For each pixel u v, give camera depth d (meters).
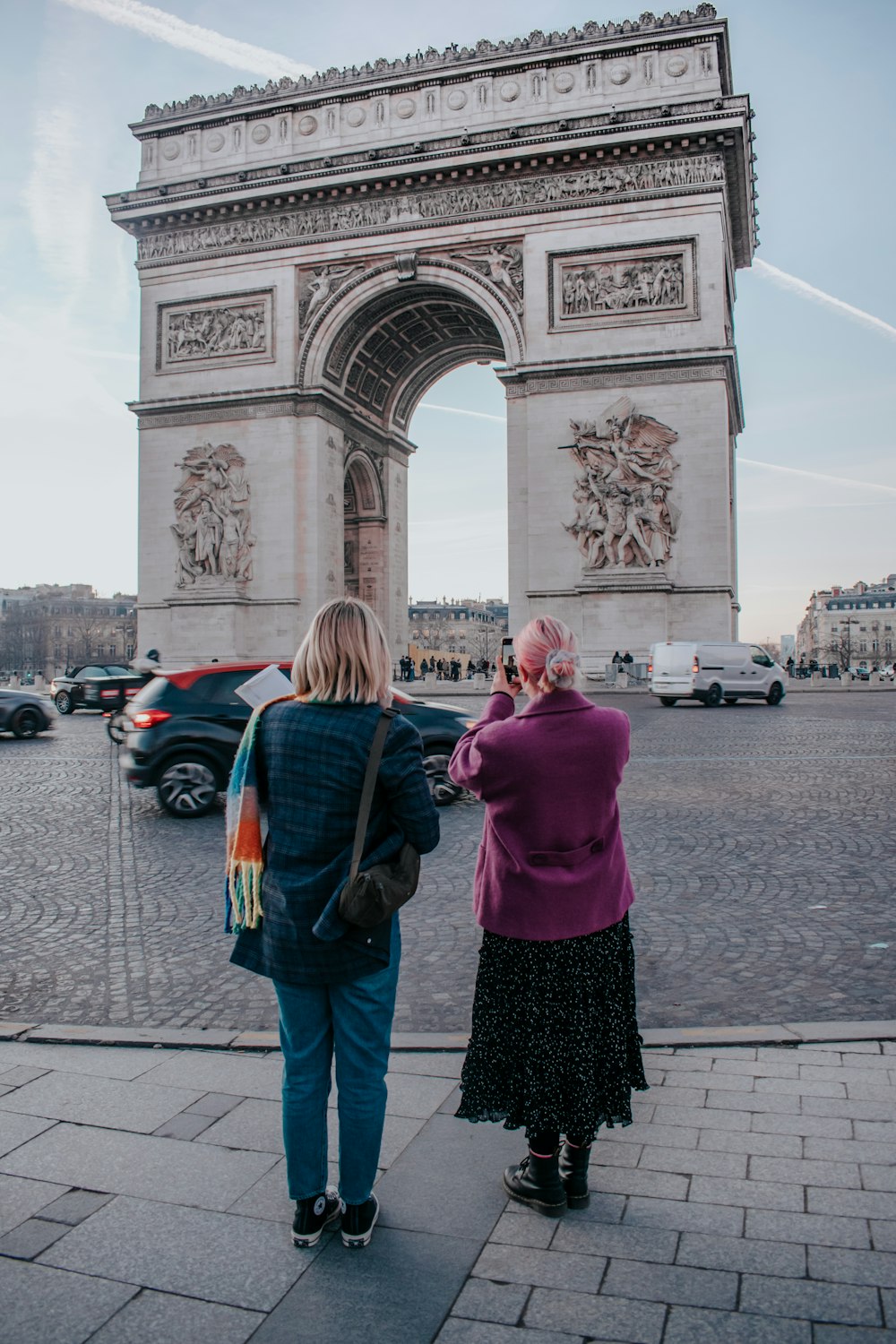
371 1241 5.40
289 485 59.62
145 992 9.92
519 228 56.53
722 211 53.97
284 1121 5.47
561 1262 5.18
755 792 20.91
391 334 65.06
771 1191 5.77
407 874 5.45
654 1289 4.93
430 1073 7.53
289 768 5.55
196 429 61.47
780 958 10.45
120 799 22.14
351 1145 5.38
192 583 60.56
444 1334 4.66
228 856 5.77
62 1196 5.84
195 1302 4.91
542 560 55.50
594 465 54.66
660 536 53.84
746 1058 7.66
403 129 58.97
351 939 5.41
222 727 19.95
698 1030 8.22
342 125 60.09
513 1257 5.23
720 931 11.43
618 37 55.25
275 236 60.91
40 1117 6.84
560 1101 5.53
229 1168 6.15
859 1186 5.78
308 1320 4.77
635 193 54.72
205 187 60.81
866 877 13.68
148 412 62.19
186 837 17.91
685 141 53.47
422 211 58.38
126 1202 5.78
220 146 62.28
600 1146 6.36
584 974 5.71
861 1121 6.56
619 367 54.56
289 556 59.41
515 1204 5.75
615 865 5.93
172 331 62.69
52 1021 9.19
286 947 5.47
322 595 59.72
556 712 5.75
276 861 5.63
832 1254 5.15
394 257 58.78
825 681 84.88
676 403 54.00
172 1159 6.27
